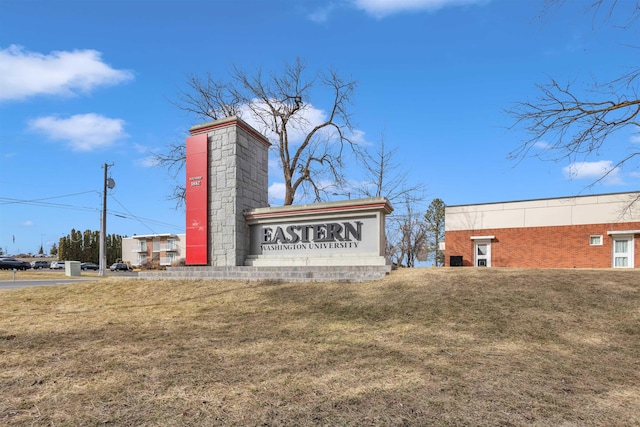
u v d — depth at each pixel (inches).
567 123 327.3
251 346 217.2
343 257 455.5
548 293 300.7
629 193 713.6
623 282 319.3
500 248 828.0
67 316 323.9
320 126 915.4
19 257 4003.4
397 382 160.9
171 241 2785.4
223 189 514.3
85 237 2805.1
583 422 127.0
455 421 127.4
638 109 309.0
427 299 305.9
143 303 378.6
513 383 160.1
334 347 212.8
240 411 134.9
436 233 1525.6
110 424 125.9
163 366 183.0
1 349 216.4
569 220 766.5
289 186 876.6
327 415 131.9
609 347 208.8
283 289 378.3
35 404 140.9
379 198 448.8
